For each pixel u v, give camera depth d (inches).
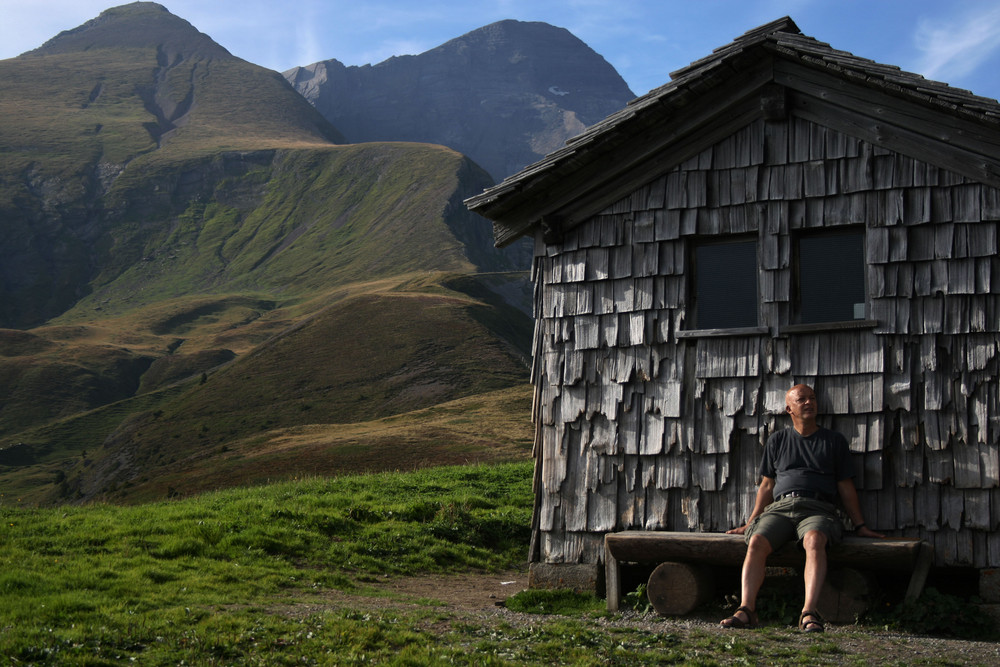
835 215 359.6
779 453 335.3
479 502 625.9
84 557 405.1
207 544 445.7
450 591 425.4
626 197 395.9
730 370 367.9
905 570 314.2
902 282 346.6
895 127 351.9
